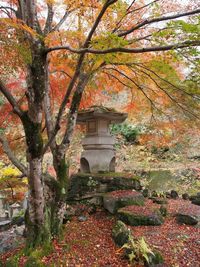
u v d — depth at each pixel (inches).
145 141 269.9
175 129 235.9
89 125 267.3
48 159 441.7
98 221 216.7
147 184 398.0
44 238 174.6
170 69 164.9
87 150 265.6
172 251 169.5
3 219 298.5
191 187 397.4
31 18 155.8
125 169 465.1
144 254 153.2
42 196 172.2
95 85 241.4
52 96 231.6
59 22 191.9
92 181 242.8
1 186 274.5
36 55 154.5
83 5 155.5
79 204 238.4
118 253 167.3
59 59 187.6
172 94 207.5
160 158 501.7
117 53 145.0
